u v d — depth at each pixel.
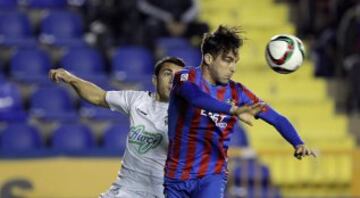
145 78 45.16
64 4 50.28
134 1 48.03
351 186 41.00
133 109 25.02
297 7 52.28
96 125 42.44
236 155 39.09
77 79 25.55
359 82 46.72
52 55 46.34
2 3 49.06
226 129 22.42
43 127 41.84
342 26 49.09
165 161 24.47
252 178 39.03
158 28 47.84
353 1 49.78
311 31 51.00
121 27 48.00
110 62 46.62
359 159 40.91
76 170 37.84
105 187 38.00
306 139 45.44
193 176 22.39
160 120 24.81
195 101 20.72
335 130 46.50
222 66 21.77
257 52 49.34
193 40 48.34
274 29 50.66
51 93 43.47
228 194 38.62
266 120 21.77
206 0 51.78
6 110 42.09
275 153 39.56
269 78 47.78
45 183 37.59
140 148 24.91
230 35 21.70
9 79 43.78
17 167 37.50
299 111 46.69
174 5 48.19
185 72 22.23
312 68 48.88
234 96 22.19
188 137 22.31
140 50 46.78
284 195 41.78
